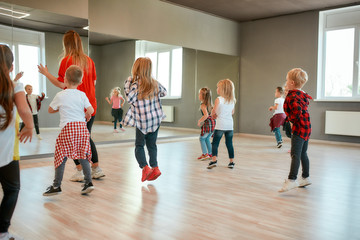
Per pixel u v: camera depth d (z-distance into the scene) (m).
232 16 7.83
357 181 3.45
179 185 3.20
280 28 7.69
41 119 4.45
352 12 6.75
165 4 6.62
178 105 6.94
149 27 6.36
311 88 7.21
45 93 4.49
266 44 7.95
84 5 4.95
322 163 4.51
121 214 2.33
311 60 7.21
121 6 5.91
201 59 7.42
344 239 1.93
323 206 2.58
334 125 6.76
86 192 2.74
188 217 2.29
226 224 2.16
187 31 7.08
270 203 2.65
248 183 3.32
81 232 1.99
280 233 2.01
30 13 4.37
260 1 6.58
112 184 3.18
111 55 5.78
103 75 5.67
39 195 2.78
